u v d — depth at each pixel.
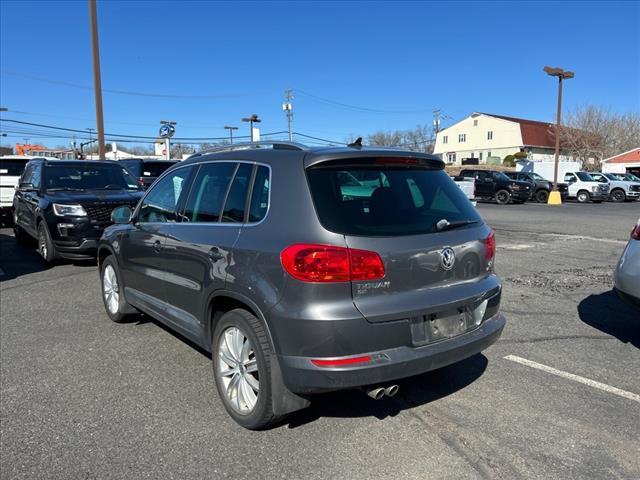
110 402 3.76
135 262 4.84
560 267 8.83
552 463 3.01
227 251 3.35
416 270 3.09
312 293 2.85
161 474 2.90
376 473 2.92
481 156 78.12
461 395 3.88
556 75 30.81
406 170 3.51
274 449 3.15
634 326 5.55
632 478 2.88
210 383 4.08
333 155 3.17
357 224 2.99
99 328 5.44
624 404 3.74
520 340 5.08
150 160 17.88
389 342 2.96
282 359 2.98
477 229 3.56
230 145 4.11
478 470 2.95
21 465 2.98
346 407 3.69
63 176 9.52
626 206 26.81
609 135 59.44
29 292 7.00
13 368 4.38
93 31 17.84
